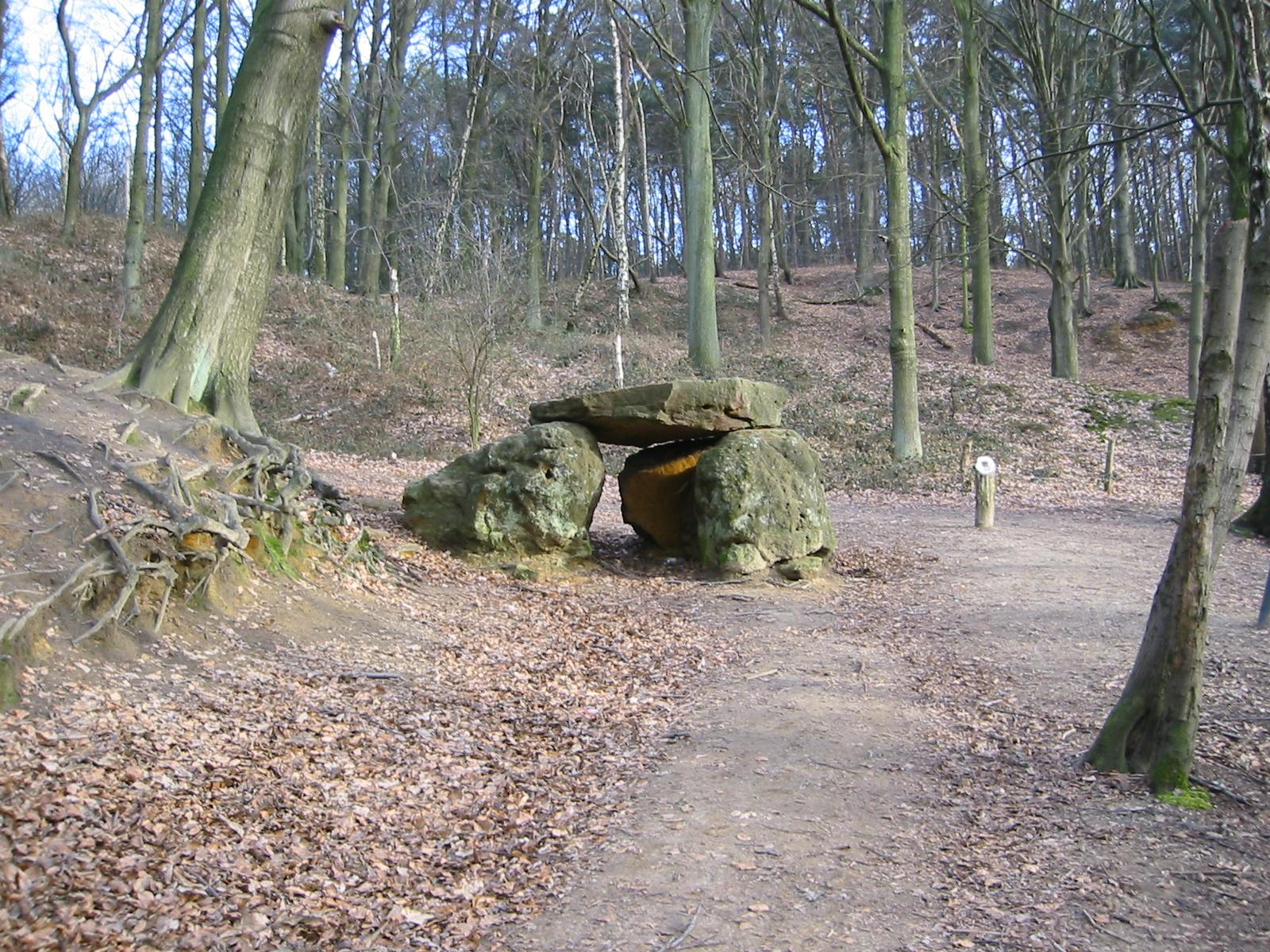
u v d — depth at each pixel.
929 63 33.09
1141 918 4.34
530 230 31.86
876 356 31.48
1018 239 49.69
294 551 9.24
